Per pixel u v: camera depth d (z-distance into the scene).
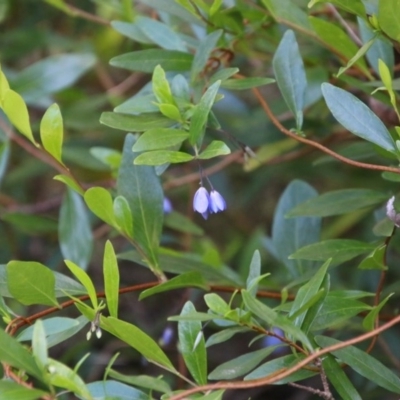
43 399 0.79
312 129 1.01
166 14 0.98
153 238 0.88
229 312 0.80
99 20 1.01
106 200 0.86
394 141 0.84
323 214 0.88
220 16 0.90
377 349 1.01
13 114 0.83
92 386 0.81
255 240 1.03
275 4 0.91
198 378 0.81
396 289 0.95
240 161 1.04
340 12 0.94
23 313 1.04
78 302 0.82
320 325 0.83
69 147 1.07
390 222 0.85
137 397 0.81
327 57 0.96
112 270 0.81
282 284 0.99
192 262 0.91
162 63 0.90
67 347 1.07
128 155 0.88
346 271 1.06
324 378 0.81
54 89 1.02
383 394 1.00
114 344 1.07
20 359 0.77
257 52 0.99
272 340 0.96
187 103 0.86
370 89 0.89
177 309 1.02
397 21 0.83
